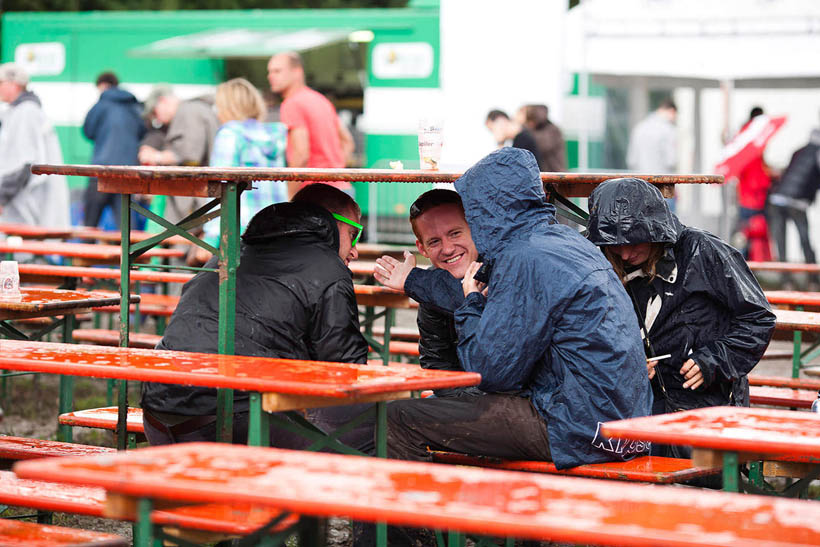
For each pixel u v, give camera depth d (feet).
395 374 14.67
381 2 99.04
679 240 19.39
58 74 68.69
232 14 66.80
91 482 10.14
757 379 26.50
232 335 17.08
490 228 17.46
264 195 35.53
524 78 53.62
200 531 13.97
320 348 17.87
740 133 66.13
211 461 11.13
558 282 16.70
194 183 17.34
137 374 14.40
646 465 17.01
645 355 18.37
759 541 8.91
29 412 32.65
